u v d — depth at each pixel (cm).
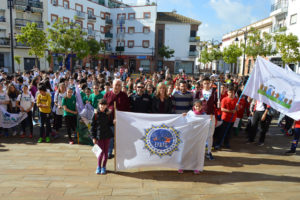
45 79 834
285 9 2317
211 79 821
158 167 456
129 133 448
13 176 426
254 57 2327
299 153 597
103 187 394
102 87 718
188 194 378
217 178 440
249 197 372
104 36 4447
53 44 2717
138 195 371
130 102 564
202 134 451
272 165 512
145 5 4241
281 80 567
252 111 688
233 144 671
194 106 499
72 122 645
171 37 4312
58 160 511
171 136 450
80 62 3894
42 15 3331
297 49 1750
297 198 371
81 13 3878
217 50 3569
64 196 362
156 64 4366
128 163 452
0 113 662
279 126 900
